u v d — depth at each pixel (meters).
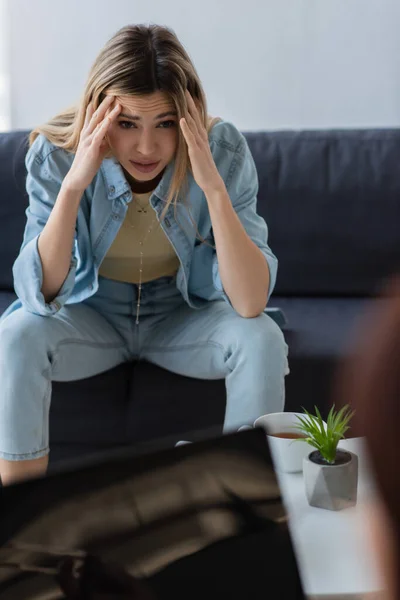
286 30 2.80
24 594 0.65
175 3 2.79
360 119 2.87
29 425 1.64
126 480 0.71
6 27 2.83
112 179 1.79
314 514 1.17
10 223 2.39
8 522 0.66
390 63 2.82
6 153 2.41
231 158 1.89
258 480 0.77
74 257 1.80
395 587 0.28
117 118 1.70
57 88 2.87
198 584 0.70
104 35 2.82
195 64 2.84
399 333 0.27
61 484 0.68
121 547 0.68
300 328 2.11
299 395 1.96
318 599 0.97
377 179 2.39
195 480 0.74
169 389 1.90
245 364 1.70
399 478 0.27
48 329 1.71
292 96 2.86
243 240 1.75
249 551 0.74
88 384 1.91
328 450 1.19
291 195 2.39
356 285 2.40
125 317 1.94
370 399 0.28
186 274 1.88
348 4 2.78
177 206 1.82
